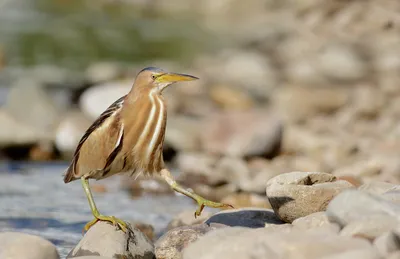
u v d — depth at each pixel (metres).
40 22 40.03
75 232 10.38
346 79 30.11
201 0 49.09
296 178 8.51
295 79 30.20
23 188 13.86
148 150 8.57
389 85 26.58
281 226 7.80
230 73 30.83
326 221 7.49
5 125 17.61
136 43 38.25
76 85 24.28
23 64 31.86
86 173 8.70
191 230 8.35
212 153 17.53
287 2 37.53
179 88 26.75
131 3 47.28
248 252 6.49
